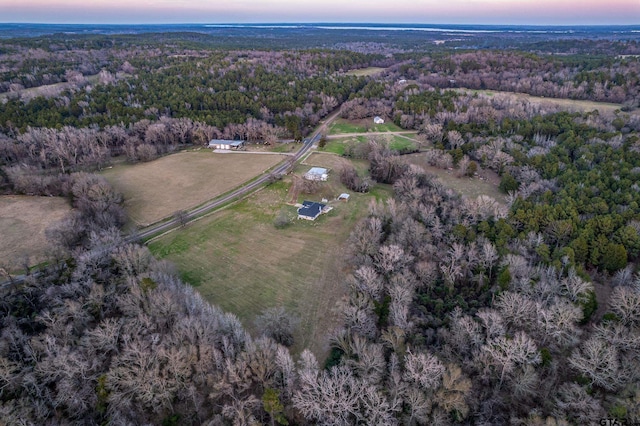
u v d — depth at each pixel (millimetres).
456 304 64375
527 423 42375
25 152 125938
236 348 53094
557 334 52750
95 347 52156
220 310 63469
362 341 52562
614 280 67062
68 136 131375
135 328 54375
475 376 50562
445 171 123875
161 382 46906
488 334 54031
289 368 48156
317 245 88562
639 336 50094
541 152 115938
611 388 45719
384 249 70750
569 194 89688
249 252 86875
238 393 48750
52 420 45312
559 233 76500
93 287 61656
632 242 71438
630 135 119938
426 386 45719
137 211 103625
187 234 94000
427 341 56281
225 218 101125
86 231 85312
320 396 45219
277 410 43656
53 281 68062
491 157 121000
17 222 92000
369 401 44656
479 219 84938
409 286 64938
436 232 80375
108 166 131750
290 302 71062
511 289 62438
